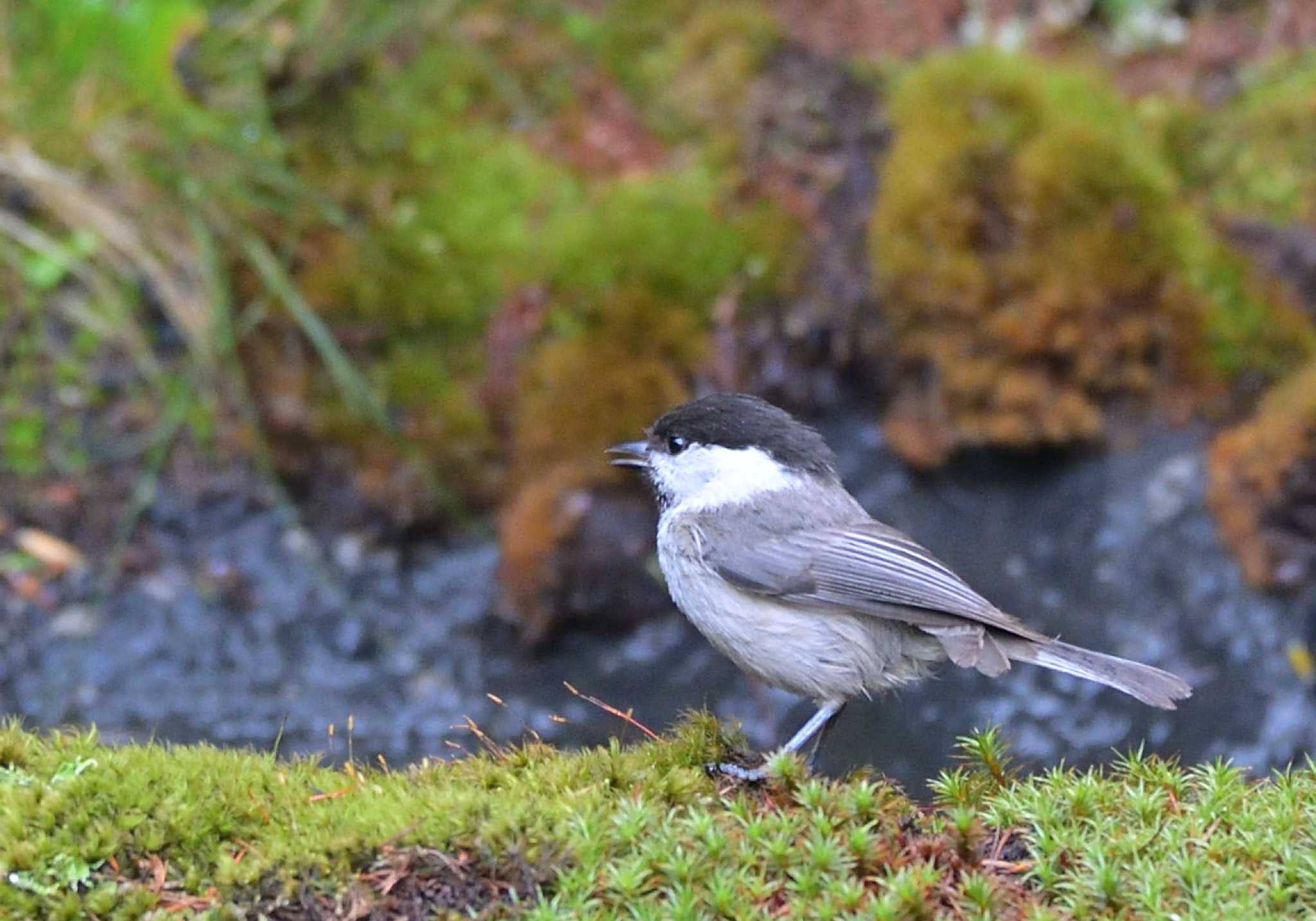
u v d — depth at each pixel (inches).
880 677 294.5
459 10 536.1
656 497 321.7
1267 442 426.9
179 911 207.0
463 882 209.9
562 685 426.3
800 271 474.9
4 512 445.4
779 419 312.0
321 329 464.4
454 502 462.6
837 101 506.6
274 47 507.8
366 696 420.2
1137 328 455.8
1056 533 442.3
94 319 469.4
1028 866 218.4
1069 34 552.7
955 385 456.8
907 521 454.3
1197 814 227.9
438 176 494.0
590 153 504.1
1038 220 462.3
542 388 460.8
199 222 477.7
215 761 236.4
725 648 301.4
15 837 211.2
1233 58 538.3
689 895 205.2
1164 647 415.8
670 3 540.4
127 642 426.3
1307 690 400.5
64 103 486.3
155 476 456.4
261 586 444.1
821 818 219.5
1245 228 478.6
